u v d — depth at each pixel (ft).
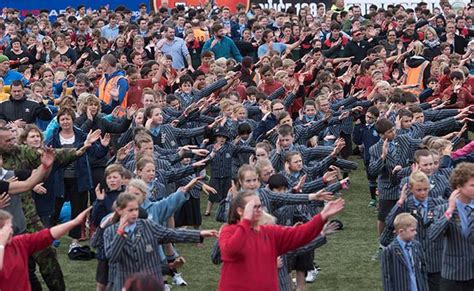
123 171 60.39
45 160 54.08
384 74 112.98
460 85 94.68
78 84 96.84
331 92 98.02
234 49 122.42
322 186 64.23
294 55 132.16
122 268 51.96
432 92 101.24
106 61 96.68
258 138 85.51
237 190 61.57
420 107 87.45
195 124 88.07
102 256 58.23
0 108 83.97
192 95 96.07
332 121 88.89
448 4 146.51
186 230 52.54
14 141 64.23
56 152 60.18
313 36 132.57
